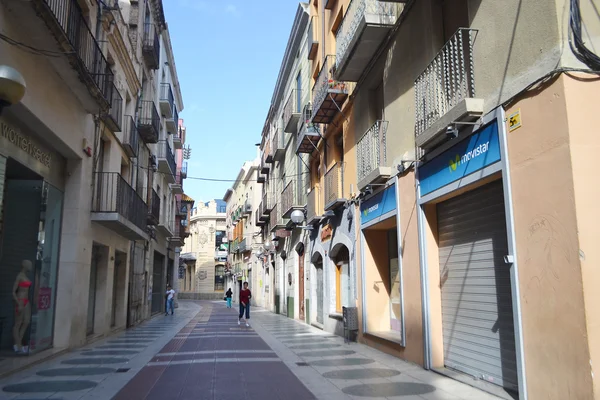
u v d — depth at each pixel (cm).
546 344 502
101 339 1346
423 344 812
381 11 984
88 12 1142
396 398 608
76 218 1132
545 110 514
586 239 464
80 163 1145
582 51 491
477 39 656
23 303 942
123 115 1561
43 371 827
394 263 1137
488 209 670
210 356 998
